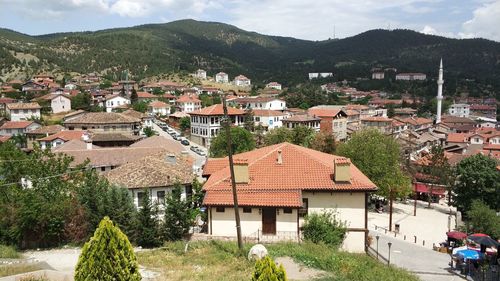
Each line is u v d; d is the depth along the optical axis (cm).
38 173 3697
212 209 3136
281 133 7800
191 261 2630
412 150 11412
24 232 3212
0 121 12525
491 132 13712
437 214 6612
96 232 1331
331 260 2559
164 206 3503
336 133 12512
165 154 5116
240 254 2694
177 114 14700
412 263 3728
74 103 15350
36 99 15450
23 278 2069
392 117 17525
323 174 3250
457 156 10069
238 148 7294
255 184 3192
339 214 3180
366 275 2409
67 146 6650
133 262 1358
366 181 3284
